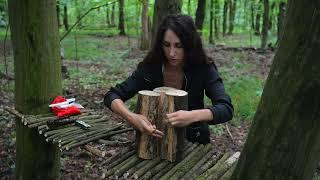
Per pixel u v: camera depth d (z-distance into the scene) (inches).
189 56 84.3
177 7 177.5
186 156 84.7
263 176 63.6
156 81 90.3
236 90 296.2
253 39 813.2
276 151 61.4
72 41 616.1
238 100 269.3
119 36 795.4
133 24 774.5
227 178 75.9
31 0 109.7
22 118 108.5
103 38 734.5
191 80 87.9
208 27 783.7
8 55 440.5
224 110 79.7
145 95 80.0
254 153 64.7
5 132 198.8
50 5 113.4
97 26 821.2
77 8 301.4
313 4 53.8
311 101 57.2
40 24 112.0
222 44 679.7
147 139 81.0
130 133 171.0
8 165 167.6
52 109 111.9
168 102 79.2
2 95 261.3
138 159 83.2
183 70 87.7
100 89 291.3
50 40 115.1
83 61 427.8
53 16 115.3
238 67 413.7
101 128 100.8
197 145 89.5
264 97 62.7
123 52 492.7
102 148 99.7
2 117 214.2
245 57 493.7
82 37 717.9
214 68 89.2
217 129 222.2
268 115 61.7
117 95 89.2
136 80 91.4
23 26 111.8
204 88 89.1
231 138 212.2
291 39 56.9
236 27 1057.5
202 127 93.7
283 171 61.6
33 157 124.3
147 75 90.2
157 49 86.7
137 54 496.7
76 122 102.2
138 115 80.4
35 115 112.3
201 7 524.4
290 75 57.7
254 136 64.6
